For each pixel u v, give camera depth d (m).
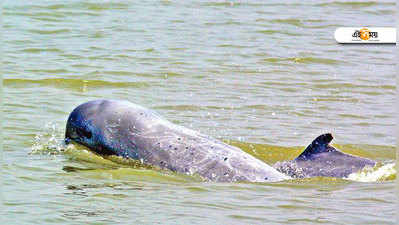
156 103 52.31
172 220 29.45
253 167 37.00
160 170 37.41
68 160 38.53
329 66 66.62
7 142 41.53
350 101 55.03
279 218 30.03
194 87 57.41
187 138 38.75
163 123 39.72
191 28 79.62
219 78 60.56
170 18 84.06
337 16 87.94
